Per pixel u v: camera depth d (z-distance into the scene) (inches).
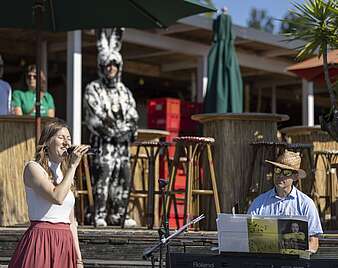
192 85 908.0
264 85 992.2
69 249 283.6
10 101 529.0
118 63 492.1
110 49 499.5
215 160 466.6
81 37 713.6
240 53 821.9
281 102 1101.7
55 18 477.7
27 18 476.1
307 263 270.4
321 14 391.5
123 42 732.0
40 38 455.8
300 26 398.0
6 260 403.5
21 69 835.4
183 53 767.1
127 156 495.8
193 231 434.0
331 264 270.2
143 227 477.1
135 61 866.8
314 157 507.2
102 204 488.1
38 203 281.6
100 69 493.4
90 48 804.6
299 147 459.2
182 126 705.0
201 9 439.8
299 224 272.7
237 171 461.4
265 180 455.2
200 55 774.5
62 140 287.7
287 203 335.9
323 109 1109.1
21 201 464.4
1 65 547.2
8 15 474.9
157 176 544.1
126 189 497.0
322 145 550.9
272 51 830.5
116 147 492.1
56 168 288.7
